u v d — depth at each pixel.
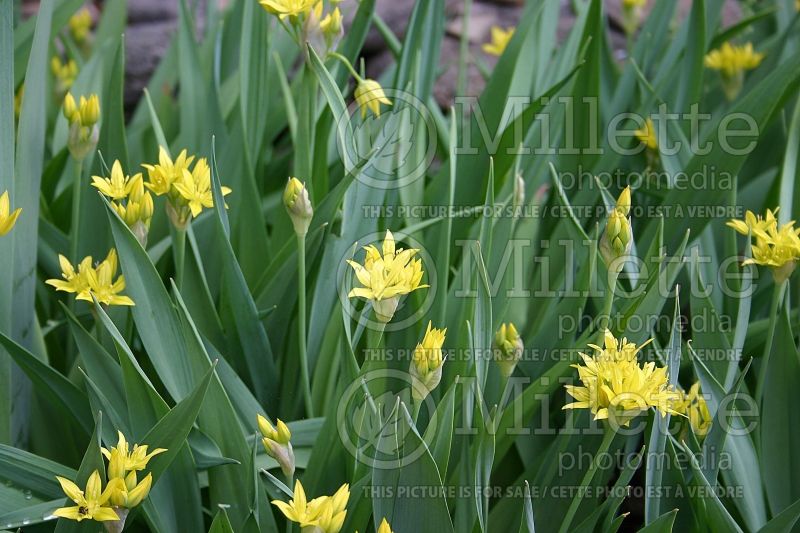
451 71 1.29
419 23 0.78
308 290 0.73
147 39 1.31
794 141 0.76
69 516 0.57
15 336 0.71
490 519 0.68
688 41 0.82
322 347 0.71
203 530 0.65
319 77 0.69
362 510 0.64
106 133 0.79
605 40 0.92
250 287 0.76
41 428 0.72
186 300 0.70
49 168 0.83
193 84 0.88
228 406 0.64
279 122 0.92
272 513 0.64
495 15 1.47
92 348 0.67
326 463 0.65
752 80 0.91
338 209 0.76
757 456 0.69
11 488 0.63
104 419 0.64
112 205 0.65
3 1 0.67
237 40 0.94
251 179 0.74
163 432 0.61
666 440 0.67
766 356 0.69
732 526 0.63
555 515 0.68
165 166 0.66
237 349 0.71
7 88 0.68
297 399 0.72
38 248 0.78
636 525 0.75
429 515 0.61
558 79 0.87
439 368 0.61
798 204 0.77
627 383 0.59
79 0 0.87
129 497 0.58
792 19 0.94
